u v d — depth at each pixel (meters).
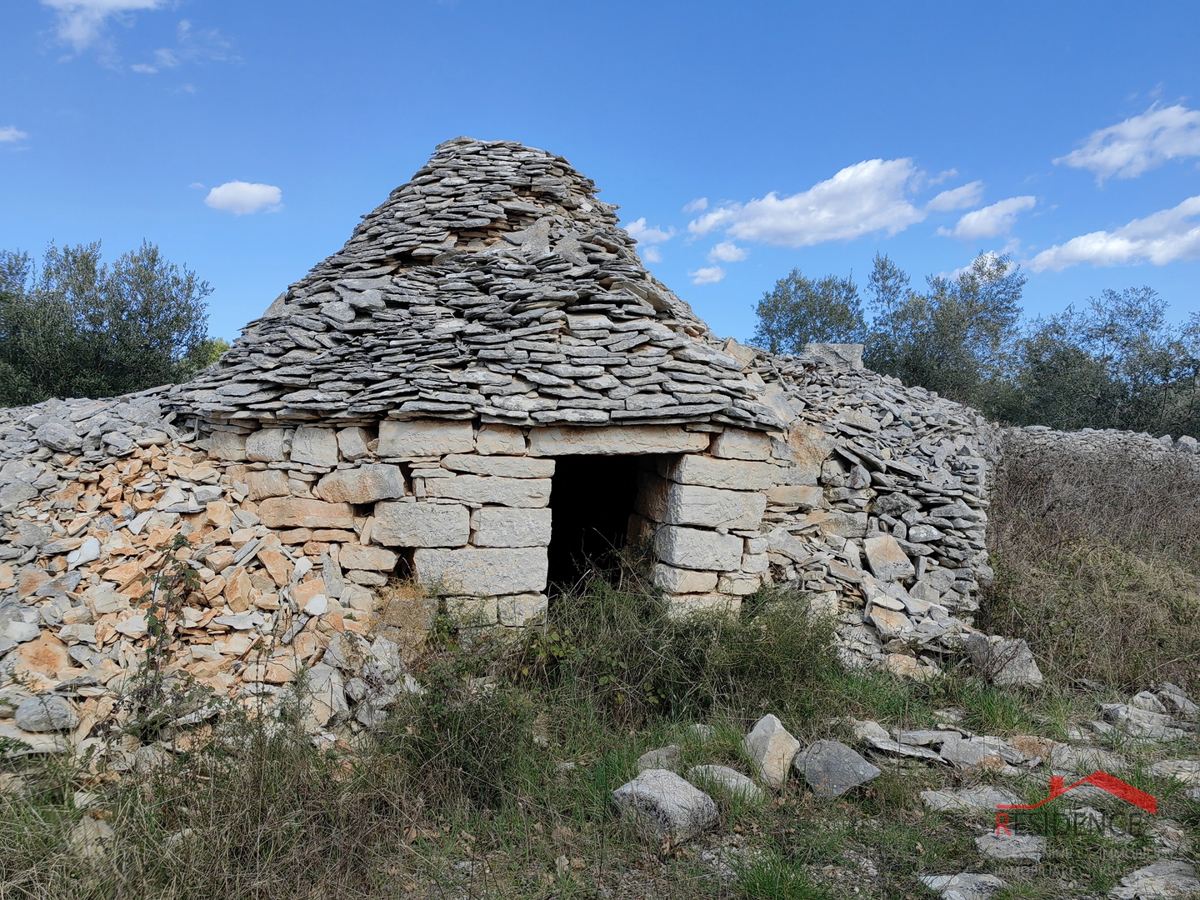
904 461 7.25
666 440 5.48
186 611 4.41
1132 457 12.65
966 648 5.69
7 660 3.81
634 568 5.92
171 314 14.01
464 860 3.41
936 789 4.08
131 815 3.17
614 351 5.63
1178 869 3.32
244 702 3.93
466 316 5.79
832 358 10.42
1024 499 9.51
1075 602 6.34
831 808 3.83
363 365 5.38
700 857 3.41
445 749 3.81
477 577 5.24
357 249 6.77
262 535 5.07
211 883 2.94
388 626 5.00
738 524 5.75
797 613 5.52
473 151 7.28
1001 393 18.92
